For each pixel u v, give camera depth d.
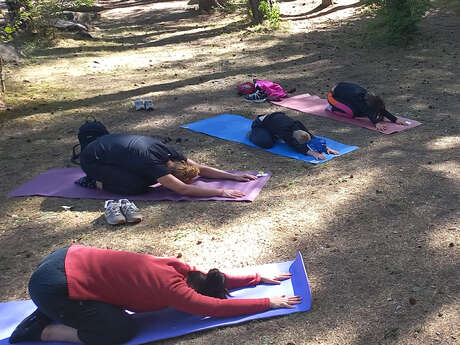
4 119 8.07
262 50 12.05
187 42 13.74
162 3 23.27
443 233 4.29
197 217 4.86
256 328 3.37
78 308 3.08
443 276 3.75
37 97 9.16
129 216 4.80
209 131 7.12
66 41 13.75
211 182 5.56
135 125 7.60
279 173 5.71
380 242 4.24
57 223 4.90
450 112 7.29
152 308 3.27
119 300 3.18
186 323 3.44
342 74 9.61
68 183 5.72
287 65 10.55
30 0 13.75
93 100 8.95
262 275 3.85
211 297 3.38
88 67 11.33
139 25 17.59
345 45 11.80
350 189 5.19
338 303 3.56
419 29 12.34
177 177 5.25
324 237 4.38
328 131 6.89
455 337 3.15
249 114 7.80
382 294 3.61
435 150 6.00
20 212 5.17
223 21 16.88
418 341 3.16
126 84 9.91
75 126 7.69
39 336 3.29
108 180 5.34
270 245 4.33
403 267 3.89
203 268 4.05
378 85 8.77
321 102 8.08
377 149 6.16
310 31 13.73
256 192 5.27
